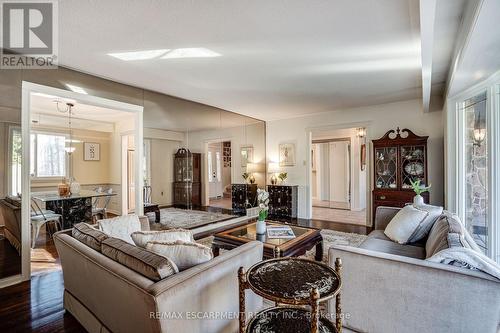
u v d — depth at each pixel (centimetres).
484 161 271
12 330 190
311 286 134
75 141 593
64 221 434
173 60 291
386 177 473
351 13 200
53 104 421
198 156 522
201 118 516
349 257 169
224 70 322
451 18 197
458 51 221
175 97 453
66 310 214
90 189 609
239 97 454
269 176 664
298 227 320
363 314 165
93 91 343
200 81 366
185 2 185
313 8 193
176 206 488
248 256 177
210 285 144
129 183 542
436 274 141
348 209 725
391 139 461
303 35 235
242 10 196
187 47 259
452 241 162
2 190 278
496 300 127
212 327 147
